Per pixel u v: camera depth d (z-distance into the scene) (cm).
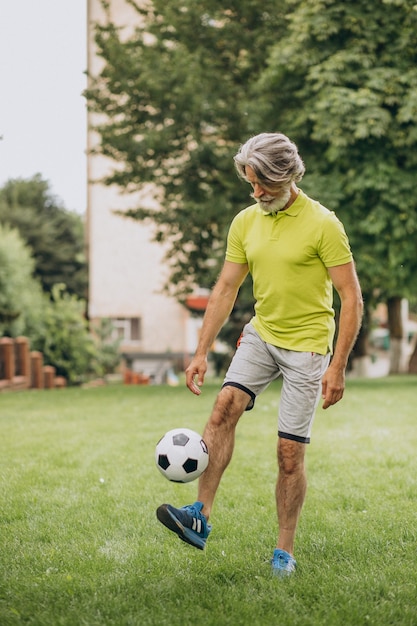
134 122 1916
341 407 1126
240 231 391
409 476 604
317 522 467
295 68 1634
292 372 375
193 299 3975
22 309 2603
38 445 789
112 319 3984
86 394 1527
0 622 316
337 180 1595
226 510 505
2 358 1900
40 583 365
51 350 2748
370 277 1697
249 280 1731
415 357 2594
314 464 661
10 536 453
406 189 1561
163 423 951
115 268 3956
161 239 2028
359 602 334
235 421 381
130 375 2894
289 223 371
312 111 1587
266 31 1817
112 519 488
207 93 1745
